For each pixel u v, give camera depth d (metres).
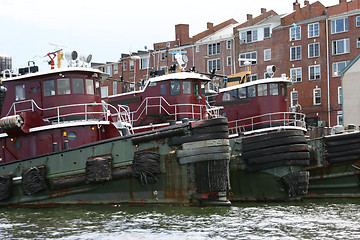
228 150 19.23
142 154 19.27
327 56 56.53
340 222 17.03
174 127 19.17
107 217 17.95
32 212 19.81
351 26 55.06
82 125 21.23
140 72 67.81
